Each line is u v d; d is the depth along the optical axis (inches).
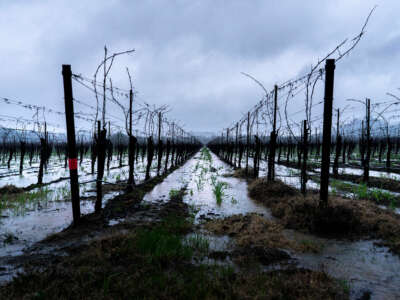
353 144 1205.1
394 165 884.6
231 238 223.8
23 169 780.6
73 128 249.1
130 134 424.2
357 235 225.5
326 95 251.9
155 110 556.4
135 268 157.9
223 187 503.8
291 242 206.2
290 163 983.0
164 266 164.2
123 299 127.0
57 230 247.0
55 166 887.7
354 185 482.6
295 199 304.5
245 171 689.0
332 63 247.6
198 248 196.4
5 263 172.1
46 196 388.5
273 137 427.8
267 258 176.1
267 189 395.2
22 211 312.0
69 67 241.6
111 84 313.7
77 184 255.0
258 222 260.1
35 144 1143.6
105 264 163.6
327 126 252.8
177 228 242.5
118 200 369.4
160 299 126.9
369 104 494.6
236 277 148.3
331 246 203.2
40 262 171.0
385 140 1181.1
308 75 280.7
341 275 154.5
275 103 423.2
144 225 254.8
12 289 134.3
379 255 184.7
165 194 437.7
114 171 767.7
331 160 1126.4
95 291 132.0
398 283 144.6
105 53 291.4
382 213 264.8
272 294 129.0
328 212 241.3
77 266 162.4
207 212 320.5
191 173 760.3
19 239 221.3
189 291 131.9
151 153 566.9
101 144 297.1
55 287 135.5
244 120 697.0
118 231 238.4
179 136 1207.6
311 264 170.1
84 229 243.8
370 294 132.6
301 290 132.5
